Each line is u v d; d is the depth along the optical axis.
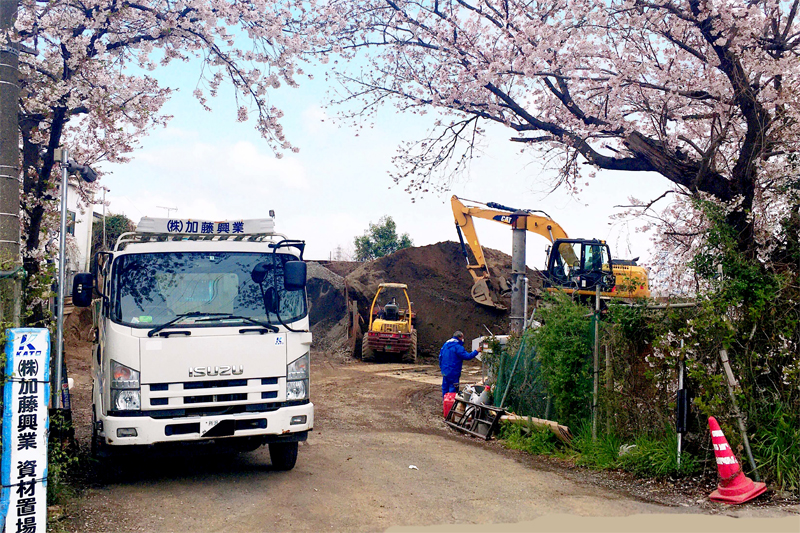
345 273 39.44
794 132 8.96
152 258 7.23
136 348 6.68
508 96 11.03
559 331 10.12
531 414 11.61
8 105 6.77
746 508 6.33
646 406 8.52
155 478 7.39
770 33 9.82
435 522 5.81
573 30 9.82
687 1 9.51
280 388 7.05
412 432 12.27
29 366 5.01
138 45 9.82
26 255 9.44
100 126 11.52
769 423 7.17
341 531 5.53
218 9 9.73
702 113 11.05
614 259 17.98
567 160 11.43
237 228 7.75
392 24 10.98
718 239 7.83
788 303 7.38
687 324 7.55
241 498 6.48
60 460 6.78
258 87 10.69
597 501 6.62
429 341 28.00
